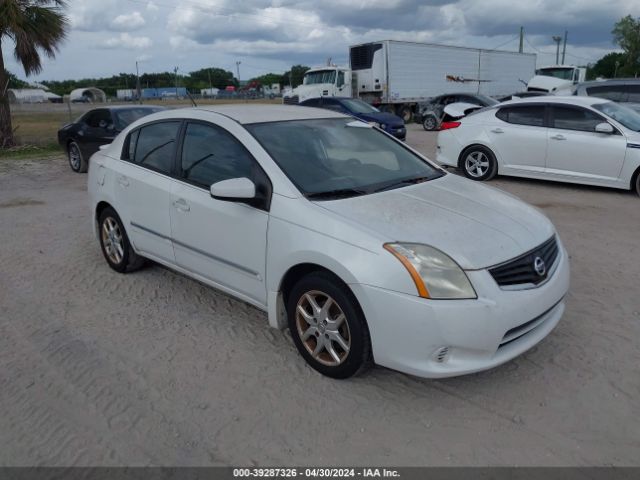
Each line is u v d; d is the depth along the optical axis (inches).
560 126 345.4
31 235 267.9
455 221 129.6
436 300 113.4
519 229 131.5
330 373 132.4
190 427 118.0
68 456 110.2
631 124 330.3
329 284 125.5
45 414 123.7
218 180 154.9
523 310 119.4
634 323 159.0
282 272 135.1
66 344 155.0
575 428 114.9
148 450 111.3
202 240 158.4
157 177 175.0
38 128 997.2
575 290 183.6
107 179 198.1
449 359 116.0
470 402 124.2
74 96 2527.1
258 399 127.0
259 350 148.7
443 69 1139.3
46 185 420.2
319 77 1032.8
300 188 138.6
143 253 190.5
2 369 142.7
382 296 115.9
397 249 117.4
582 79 1119.6
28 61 626.8
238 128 155.3
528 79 1445.6
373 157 167.2
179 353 148.4
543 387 129.2
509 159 366.6
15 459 109.7
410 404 124.0
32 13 618.8
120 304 180.9
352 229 123.0
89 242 252.2
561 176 346.6
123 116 451.2
